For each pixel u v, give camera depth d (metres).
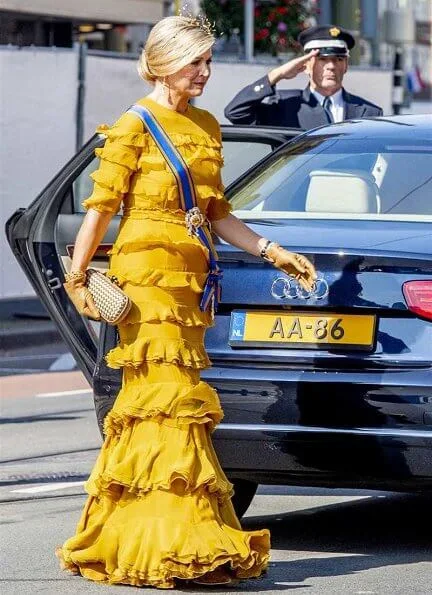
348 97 12.02
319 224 7.53
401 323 6.94
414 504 8.84
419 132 8.36
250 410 7.06
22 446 10.82
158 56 6.47
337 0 23.02
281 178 8.18
